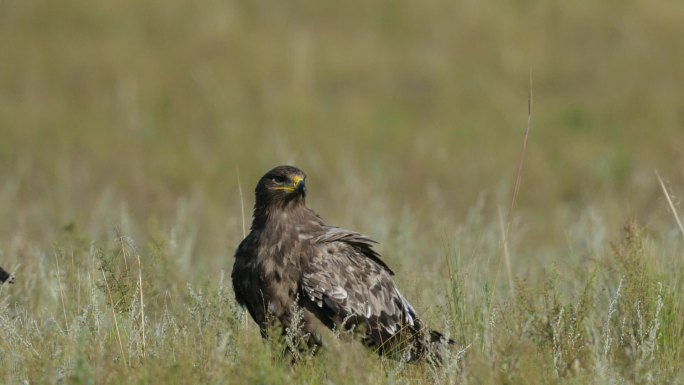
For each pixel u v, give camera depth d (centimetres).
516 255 1237
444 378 748
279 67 2394
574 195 1850
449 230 1288
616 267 921
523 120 2216
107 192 1583
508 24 2575
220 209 1684
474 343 771
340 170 1884
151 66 2383
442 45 2530
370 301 841
